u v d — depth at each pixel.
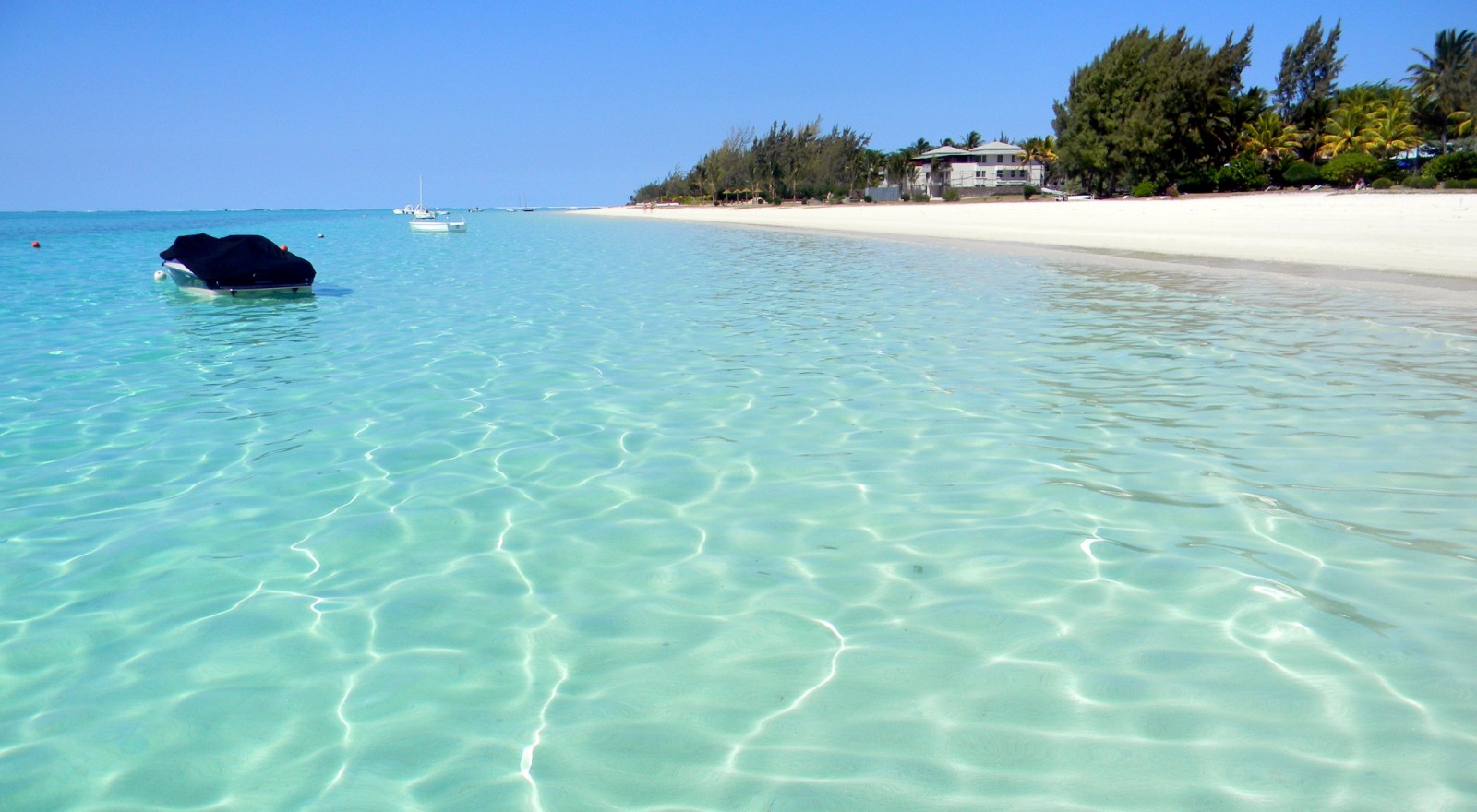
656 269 19.84
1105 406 6.13
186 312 12.09
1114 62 52.38
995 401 6.36
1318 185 49.62
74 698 2.82
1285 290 12.02
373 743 2.56
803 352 8.52
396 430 5.92
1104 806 2.19
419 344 9.32
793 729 2.57
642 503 4.50
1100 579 3.46
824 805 2.23
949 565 3.66
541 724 2.63
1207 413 5.84
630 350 8.86
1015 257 19.05
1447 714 2.52
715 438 5.63
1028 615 3.21
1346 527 3.88
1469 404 5.88
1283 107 60.41
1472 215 21.16
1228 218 25.47
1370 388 6.39
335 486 4.81
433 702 2.76
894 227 34.88
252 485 4.82
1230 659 2.85
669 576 3.65
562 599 3.46
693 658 2.99
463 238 38.88
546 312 11.96
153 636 3.21
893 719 2.60
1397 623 3.04
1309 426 5.46
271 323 10.99
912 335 9.38
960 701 2.68
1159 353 7.97
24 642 3.17
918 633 3.11
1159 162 51.91
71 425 6.06
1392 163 49.34
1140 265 16.08
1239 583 3.38
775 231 39.41
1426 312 9.74
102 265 21.34
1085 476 4.66
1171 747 2.42
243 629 3.25
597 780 2.36
